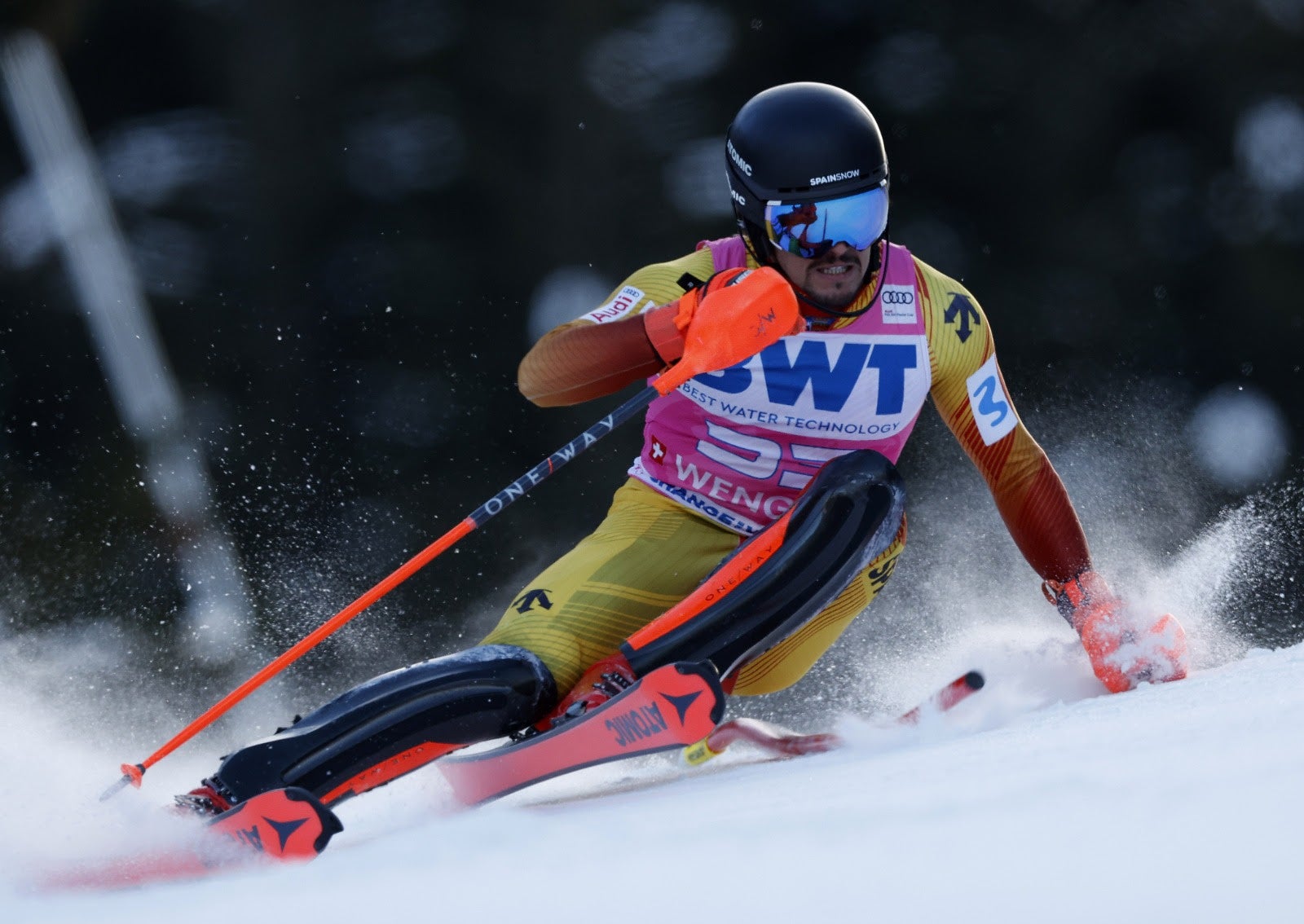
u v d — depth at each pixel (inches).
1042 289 2113.7
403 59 2050.9
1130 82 2197.3
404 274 1952.5
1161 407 2082.9
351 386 1918.1
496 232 2017.7
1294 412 2123.5
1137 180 2190.0
